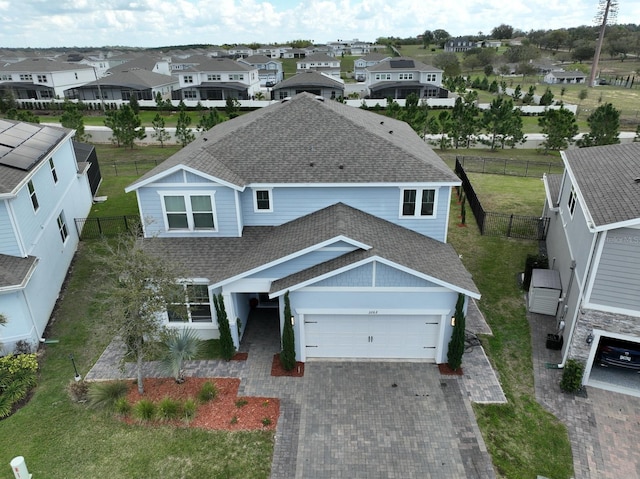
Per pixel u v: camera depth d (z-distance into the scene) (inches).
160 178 698.2
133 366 676.7
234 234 748.0
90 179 1302.9
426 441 548.1
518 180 1537.9
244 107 2945.4
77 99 3139.8
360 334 674.2
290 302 640.4
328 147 780.6
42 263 773.9
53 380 650.8
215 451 535.2
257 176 738.8
